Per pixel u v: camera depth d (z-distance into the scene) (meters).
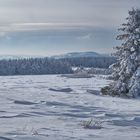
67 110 23.58
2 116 18.66
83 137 12.23
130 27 43.16
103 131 14.44
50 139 11.25
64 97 35.97
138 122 18.56
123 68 42.97
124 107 27.66
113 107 27.47
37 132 12.98
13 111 21.45
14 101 27.70
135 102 33.97
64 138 11.66
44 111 22.23
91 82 76.38
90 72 135.25
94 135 12.91
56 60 181.62
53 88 50.41
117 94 41.81
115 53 44.16
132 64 42.50
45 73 169.12
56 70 171.50
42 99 32.16
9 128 14.01
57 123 16.66
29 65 166.75
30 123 16.23
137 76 41.62
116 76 43.53
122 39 43.81
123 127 16.17
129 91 41.03
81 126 15.76
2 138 10.88
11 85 61.06
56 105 26.92
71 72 174.12
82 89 50.94
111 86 43.25
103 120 18.53
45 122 16.88
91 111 23.62
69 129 14.59
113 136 12.89
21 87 54.25
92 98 36.41
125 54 43.19
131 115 21.62
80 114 21.55
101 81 81.69
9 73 159.25
